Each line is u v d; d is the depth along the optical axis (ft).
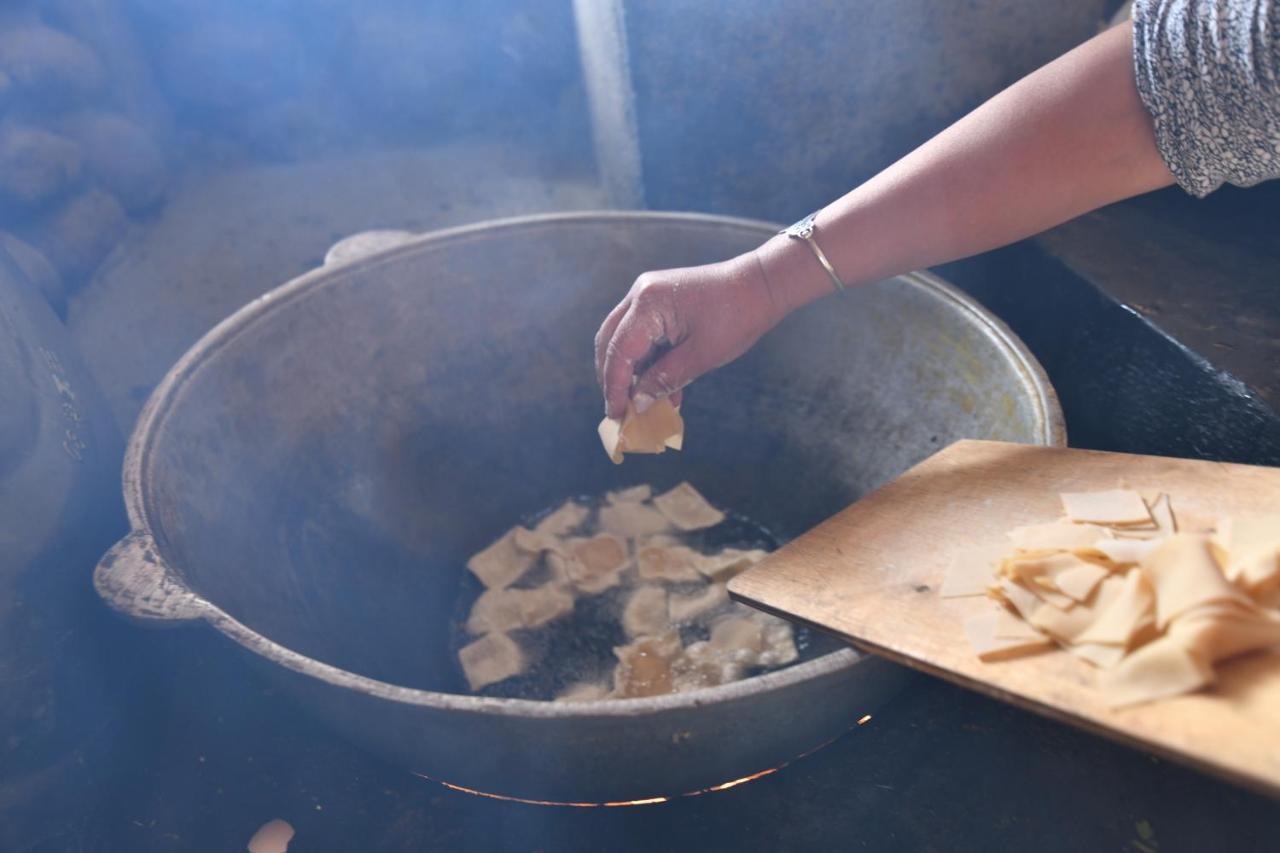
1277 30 3.43
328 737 4.48
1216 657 3.16
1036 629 3.40
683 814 4.19
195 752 4.45
